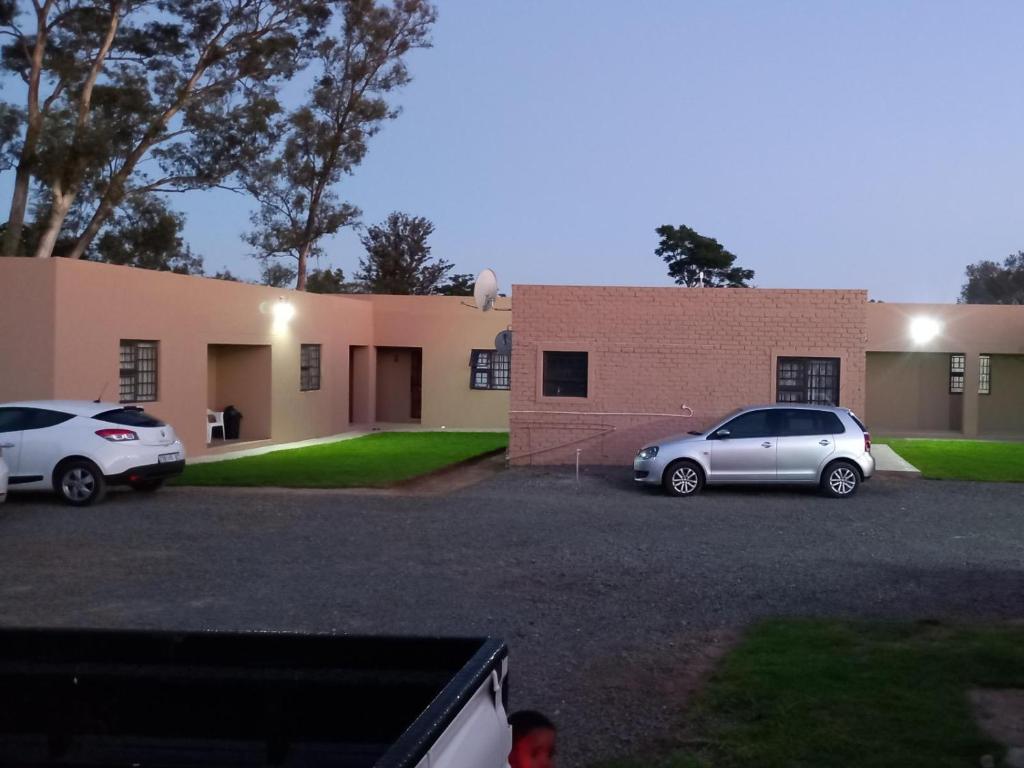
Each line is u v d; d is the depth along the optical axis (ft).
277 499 61.93
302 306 103.76
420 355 128.16
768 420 65.51
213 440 95.25
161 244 122.01
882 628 31.35
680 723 23.99
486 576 40.11
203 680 13.62
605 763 21.70
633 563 42.68
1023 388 114.73
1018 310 109.29
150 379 80.59
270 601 35.94
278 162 121.80
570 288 81.35
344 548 46.06
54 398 68.90
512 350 81.97
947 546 47.01
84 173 102.47
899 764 21.03
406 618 33.53
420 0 138.62
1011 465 80.69
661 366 80.74
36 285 69.26
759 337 79.82
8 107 97.35
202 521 53.47
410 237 218.79
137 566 42.06
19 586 38.37
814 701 24.73
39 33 102.42
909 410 116.26
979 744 21.94
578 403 81.35
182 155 113.39
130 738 13.71
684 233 192.65
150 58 111.14
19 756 13.64
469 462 84.48
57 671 13.82
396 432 116.16
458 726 10.37
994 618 32.94
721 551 45.52
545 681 27.17
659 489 68.03
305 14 114.42
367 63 139.33
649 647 30.22
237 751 13.53
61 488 58.29
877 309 110.73
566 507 59.62
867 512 58.23
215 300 88.28
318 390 108.37
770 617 33.30
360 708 13.37
